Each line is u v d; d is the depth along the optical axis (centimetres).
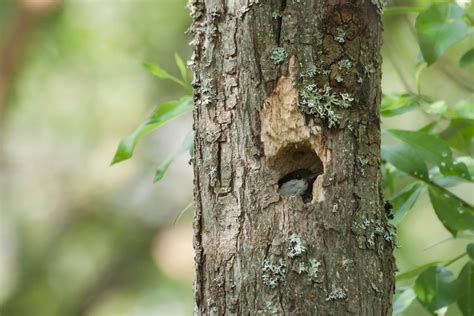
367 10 178
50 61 341
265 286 176
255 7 177
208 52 179
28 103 354
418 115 272
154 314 367
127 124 359
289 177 178
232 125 178
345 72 177
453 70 234
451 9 188
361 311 176
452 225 195
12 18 333
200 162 179
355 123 177
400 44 250
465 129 202
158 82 342
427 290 194
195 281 179
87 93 351
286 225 176
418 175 193
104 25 334
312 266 176
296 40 177
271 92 177
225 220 177
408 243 306
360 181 177
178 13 330
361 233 177
